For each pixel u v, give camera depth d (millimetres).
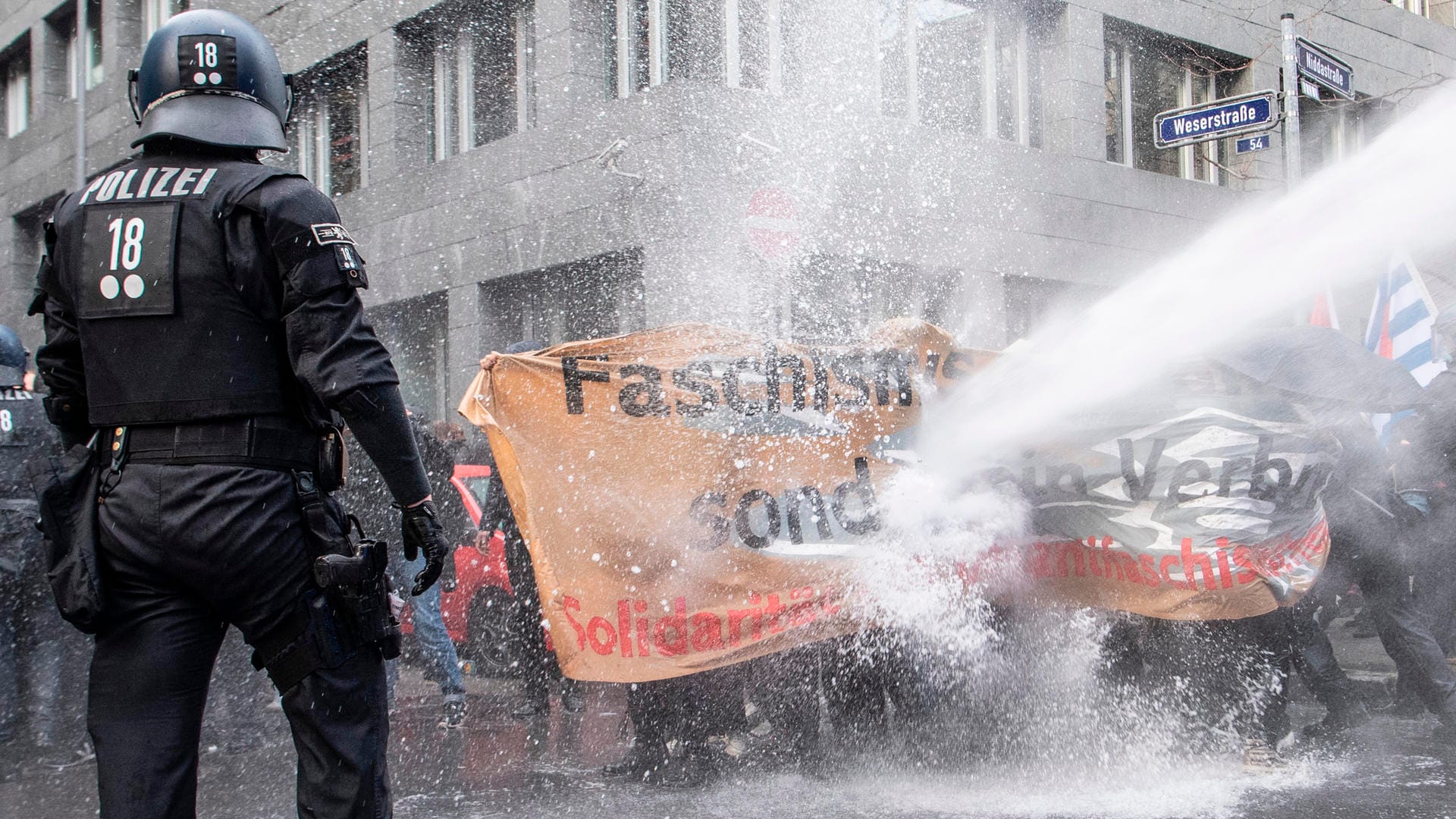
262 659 2299
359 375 2219
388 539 5809
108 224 2277
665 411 4402
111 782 2174
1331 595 5738
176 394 2221
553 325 11914
